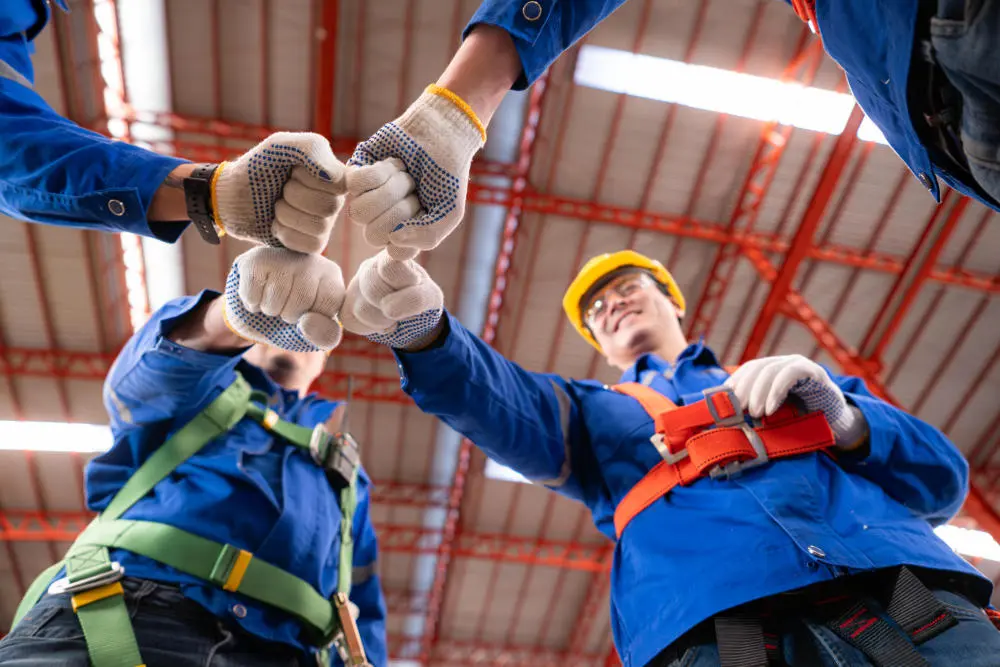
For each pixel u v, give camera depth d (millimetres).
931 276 13273
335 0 10695
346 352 13867
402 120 1759
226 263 12430
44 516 14562
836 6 1854
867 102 2020
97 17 10320
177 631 2021
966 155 1691
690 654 2006
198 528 2234
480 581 16281
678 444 2357
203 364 2311
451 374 2297
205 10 10641
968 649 1812
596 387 2828
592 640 17078
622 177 12445
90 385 13203
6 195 1842
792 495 2131
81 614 1966
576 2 1963
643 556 2246
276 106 11594
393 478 15297
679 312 3824
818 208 12164
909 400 14750
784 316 13719
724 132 12156
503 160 12312
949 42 1539
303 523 2410
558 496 15391
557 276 13023
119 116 11117
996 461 15266
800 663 1883
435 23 11133
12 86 1963
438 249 12711
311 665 2279
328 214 1706
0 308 12438
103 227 1834
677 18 11250
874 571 2010
